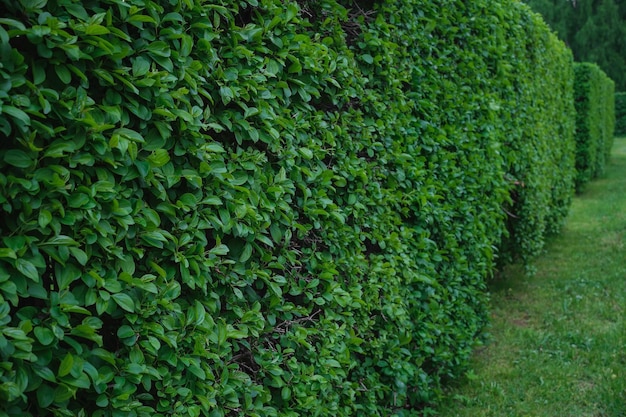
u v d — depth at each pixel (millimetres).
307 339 2514
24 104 1323
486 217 4457
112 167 1576
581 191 13227
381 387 3121
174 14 1716
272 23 2168
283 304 2369
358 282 2879
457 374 4039
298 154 2322
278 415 2262
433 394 3715
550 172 7223
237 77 2014
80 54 1436
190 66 1801
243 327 2049
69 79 1437
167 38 1736
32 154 1370
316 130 2521
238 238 2086
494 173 4586
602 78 15602
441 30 3770
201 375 1776
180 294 1889
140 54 1665
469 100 4172
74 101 1449
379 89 3047
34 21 1371
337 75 2629
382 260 3188
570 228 9516
